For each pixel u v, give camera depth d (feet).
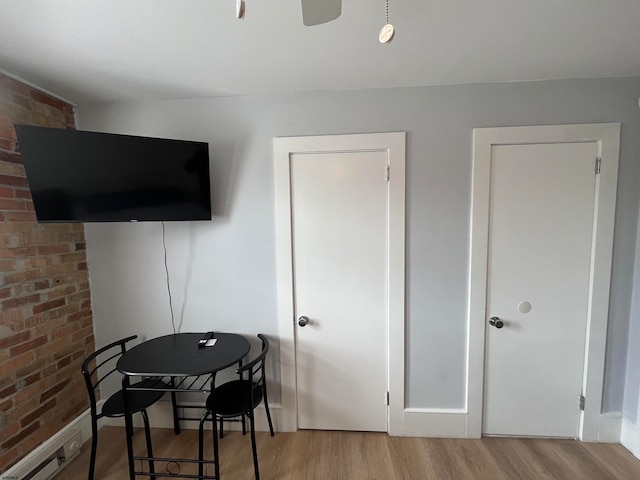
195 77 4.82
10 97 4.62
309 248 5.61
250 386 4.69
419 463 5.06
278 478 4.81
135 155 4.82
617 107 4.96
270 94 5.45
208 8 3.26
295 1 3.16
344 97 5.33
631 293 5.20
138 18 3.40
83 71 4.58
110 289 5.97
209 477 4.44
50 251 5.18
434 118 5.24
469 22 3.55
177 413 5.94
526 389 5.50
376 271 5.54
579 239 5.17
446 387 5.61
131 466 4.56
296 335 5.79
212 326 5.90
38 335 4.95
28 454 4.70
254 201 5.64
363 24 3.57
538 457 5.13
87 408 5.85
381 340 5.64
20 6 3.14
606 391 5.37
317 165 5.47
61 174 4.40
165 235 5.81
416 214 5.39
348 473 4.89
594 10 3.34
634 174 5.04
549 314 5.34
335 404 5.82
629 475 4.75
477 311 5.39
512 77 4.95
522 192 5.19
